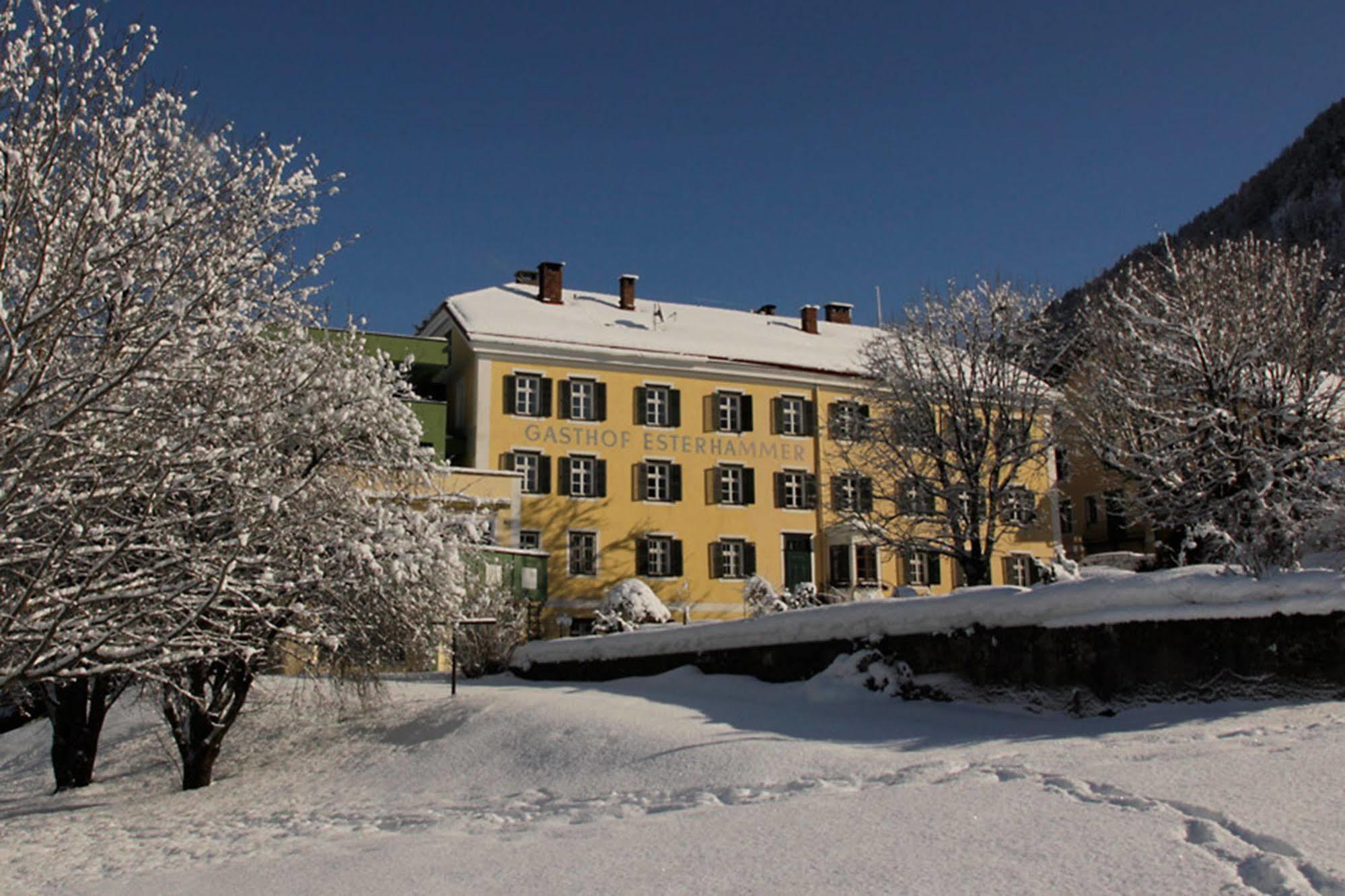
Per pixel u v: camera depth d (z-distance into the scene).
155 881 10.28
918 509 34.59
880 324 38.03
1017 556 46.09
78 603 10.18
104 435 10.99
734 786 11.98
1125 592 13.91
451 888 7.88
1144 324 31.17
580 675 24.06
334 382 14.62
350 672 18.91
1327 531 14.79
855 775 11.38
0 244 10.14
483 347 41.50
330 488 15.26
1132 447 30.61
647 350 43.81
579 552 41.50
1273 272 31.06
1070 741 11.77
